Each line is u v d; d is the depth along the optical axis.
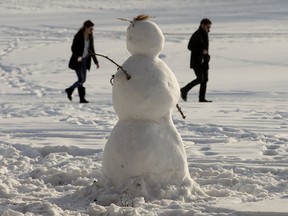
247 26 98.25
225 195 15.05
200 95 37.47
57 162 19.56
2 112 32.56
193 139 23.50
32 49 70.06
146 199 14.41
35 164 19.36
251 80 46.84
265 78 47.75
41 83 46.66
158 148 14.63
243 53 64.06
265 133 25.36
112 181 14.93
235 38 78.75
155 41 14.91
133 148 14.59
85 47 37.03
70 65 37.00
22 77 50.00
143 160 14.53
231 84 45.06
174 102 15.00
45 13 139.75
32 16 129.12
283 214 12.66
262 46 70.12
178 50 66.56
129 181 14.55
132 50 15.06
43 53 66.31
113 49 68.25
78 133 25.03
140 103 14.61
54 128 26.50
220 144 22.42
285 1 173.75
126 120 14.95
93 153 21.33
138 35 14.85
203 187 15.71
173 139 14.96
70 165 18.70
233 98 38.66
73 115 31.30
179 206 13.58
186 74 51.00
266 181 16.39
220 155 20.36
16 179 17.03
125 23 107.19
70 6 166.00
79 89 37.00
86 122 28.58
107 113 32.41
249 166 18.41
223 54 63.34
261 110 32.94
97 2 182.75
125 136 14.76
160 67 14.94
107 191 14.78
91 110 33.59
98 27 98.38
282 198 14.32
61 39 81.94
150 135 14.64
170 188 14.61
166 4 173.75
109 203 14.49
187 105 35.53
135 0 189.75
